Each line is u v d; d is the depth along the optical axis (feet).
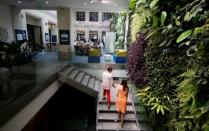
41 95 14.98
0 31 30.50
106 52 43.34
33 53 35.70
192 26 8.59
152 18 11.46
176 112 9.34
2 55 21.59
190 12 7.18
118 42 39.63
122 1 27.73
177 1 9.91
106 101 20.61
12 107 10.02
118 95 17.63
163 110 10.51
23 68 22.38
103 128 17.47
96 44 44.86
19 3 31.86
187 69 7.74
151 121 12.26
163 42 10.38
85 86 22.53
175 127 8.86
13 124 10.20
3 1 30.14
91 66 29.01
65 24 34.50
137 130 17.04
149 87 12.59
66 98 30.19
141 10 12.27
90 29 56.80
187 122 7.50
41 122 21.84
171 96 10.75
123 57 30.07
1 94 11.84
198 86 6.31
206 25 6.00
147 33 13.82
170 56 10.55
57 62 28.86
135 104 18.37
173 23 9.76
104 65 29.14
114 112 19.47
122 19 37.76
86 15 55.67
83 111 29.50
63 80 20.98
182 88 7.61
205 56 6.16
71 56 33.78
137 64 16.20
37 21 52.54
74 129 24.54
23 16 39.70
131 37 25.72
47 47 52.37
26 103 11.83
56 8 34.58
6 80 15.94
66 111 29.48
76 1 28.73
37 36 53.57
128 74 20.92
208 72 5.86
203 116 6.30
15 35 35.96
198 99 6.42
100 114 19.22
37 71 20.57
